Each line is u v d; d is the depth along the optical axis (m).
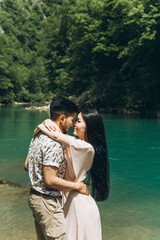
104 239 3.62
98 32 33.69
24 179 6.57
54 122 2.32
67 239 2.21
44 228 2.18
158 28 24.58
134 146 11.38
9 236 3.61
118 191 5.83
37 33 148.12
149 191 5.85
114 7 29.05
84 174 2.25
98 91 36.12
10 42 119.38
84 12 36.41
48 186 2.13
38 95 93.38
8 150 10.53
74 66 40.97
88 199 2.27
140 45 25.67
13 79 85.19
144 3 24.83
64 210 2.29
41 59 117.69
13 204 4.76
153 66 28.11
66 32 45.75
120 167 8.20
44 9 175.38
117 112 33.50
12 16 153.88
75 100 41.28
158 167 8.20
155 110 28.61
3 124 19.91
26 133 15.12
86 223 2.20
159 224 4.14
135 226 4.05
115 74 34.53
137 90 30.94
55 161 2.12
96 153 2.30
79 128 2.34
